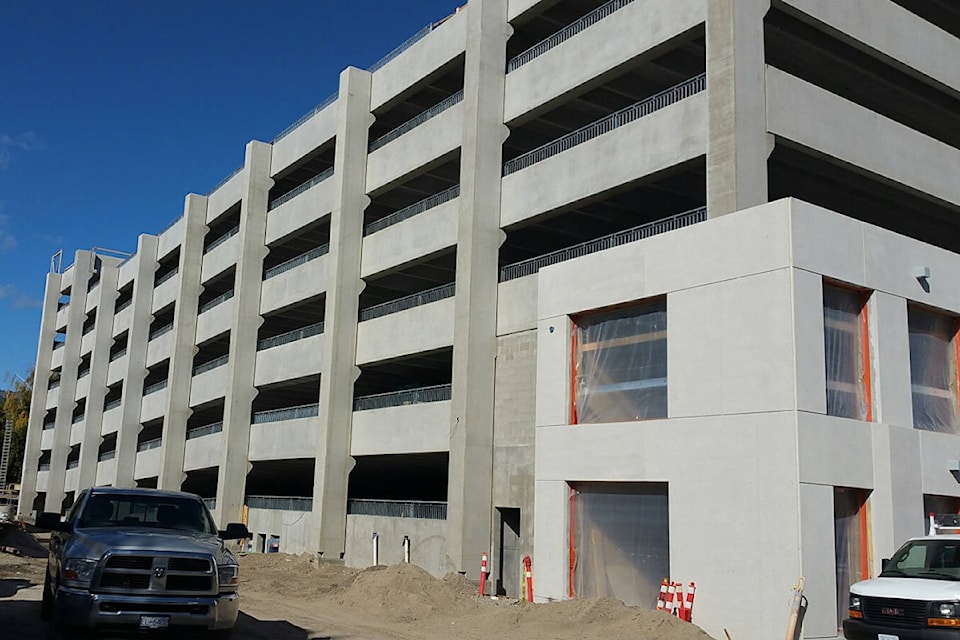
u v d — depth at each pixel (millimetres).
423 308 30547
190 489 49312
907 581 12883
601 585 18906
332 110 37562
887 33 23906
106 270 65000
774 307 16000
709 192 20062
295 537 35469
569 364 20484
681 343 17734
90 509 12836
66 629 10930
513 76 28234
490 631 16469
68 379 70125
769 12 21719
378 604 19172
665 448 17656
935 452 17969
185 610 11219
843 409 16703
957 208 25781
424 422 29328
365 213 38812
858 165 22562
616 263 19531
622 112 24641
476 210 27312
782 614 14953
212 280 49219
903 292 18156
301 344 37312
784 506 15242
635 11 23734
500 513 26141
